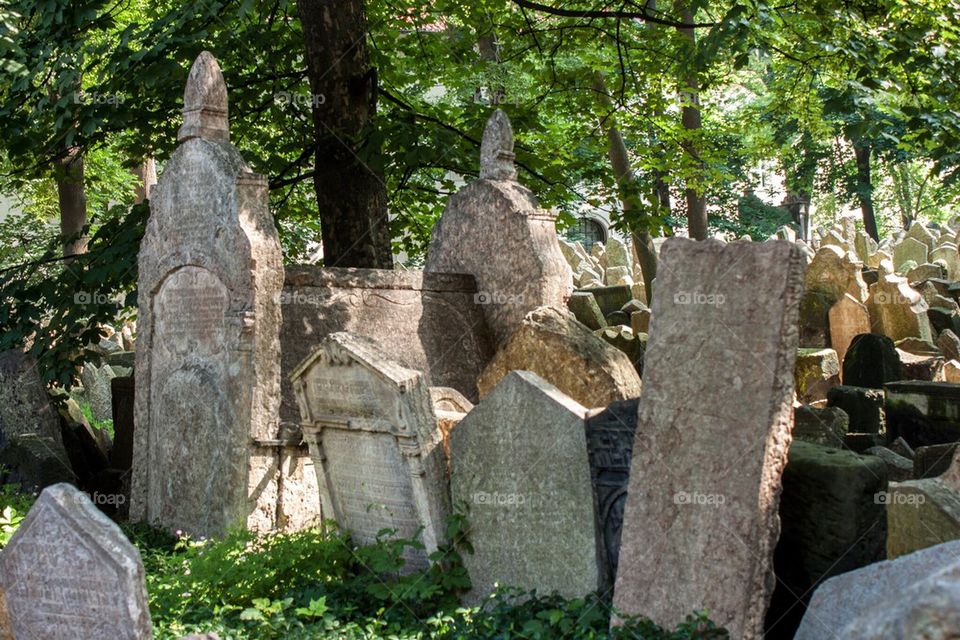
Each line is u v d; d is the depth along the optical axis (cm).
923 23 1471
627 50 1744
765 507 679
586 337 1047
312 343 1203
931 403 1308
